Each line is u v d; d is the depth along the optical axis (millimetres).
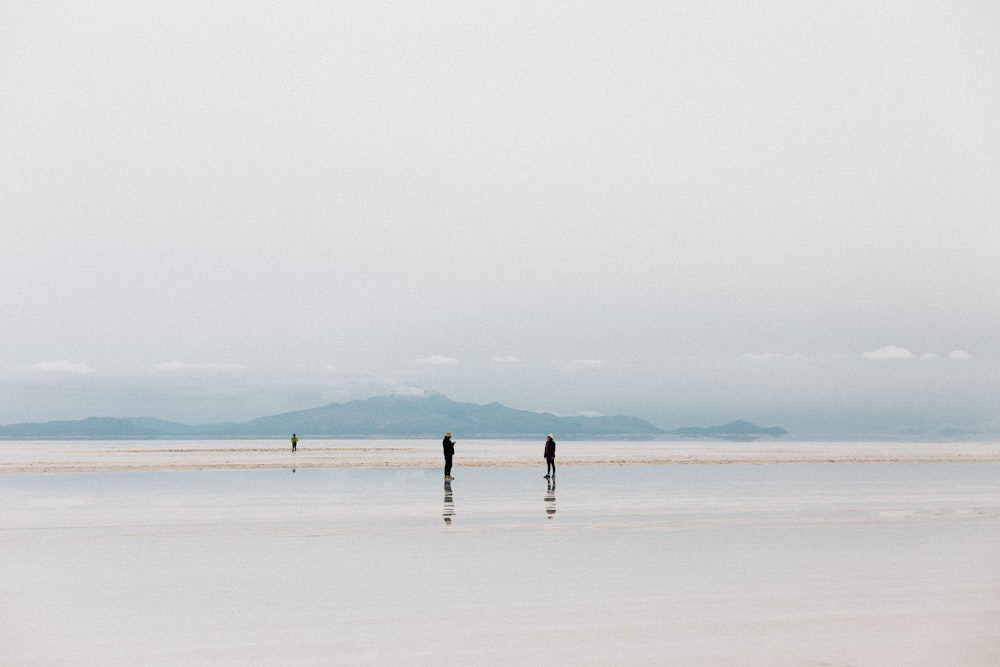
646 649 9578
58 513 24062
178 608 11789
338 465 55031
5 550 17109
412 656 9305
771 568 15094
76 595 12680
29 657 9352
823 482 39469
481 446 145000
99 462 59844
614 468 52875
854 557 16391
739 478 42156
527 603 12102
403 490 32938
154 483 36938
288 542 18297
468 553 16781
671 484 37188
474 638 10102
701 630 10484
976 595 12742
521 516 23406
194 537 19031
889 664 8953
